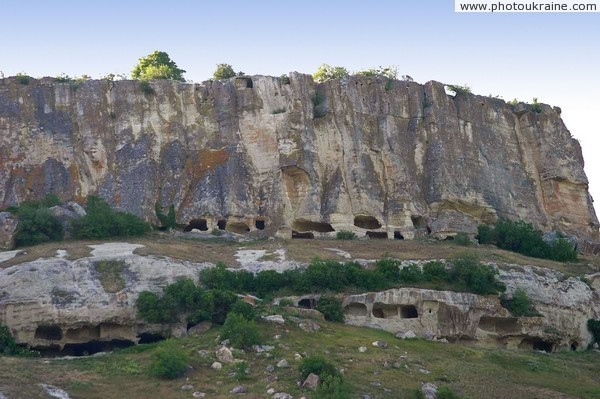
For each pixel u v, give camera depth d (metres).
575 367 60.62
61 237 73.94
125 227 75.75
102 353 57.31
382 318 65.25
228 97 88.62
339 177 86.31
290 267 68.38
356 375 50.56
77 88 87.06
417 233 86.19
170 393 47.62
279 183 84.25
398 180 88.44
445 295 65.94
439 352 59.19
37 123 84.56
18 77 86.56
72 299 59.16
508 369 57.09
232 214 81.69
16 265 62.94
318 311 63.12
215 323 59.28
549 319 68.94
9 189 80.62
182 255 67.75
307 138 86.62
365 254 73.44
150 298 59.38
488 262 72.88
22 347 57.97
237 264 68.94
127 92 87.50
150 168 83.69
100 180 83.50
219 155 85.94
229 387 48.31
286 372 50.16
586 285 74.00
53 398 45.56
